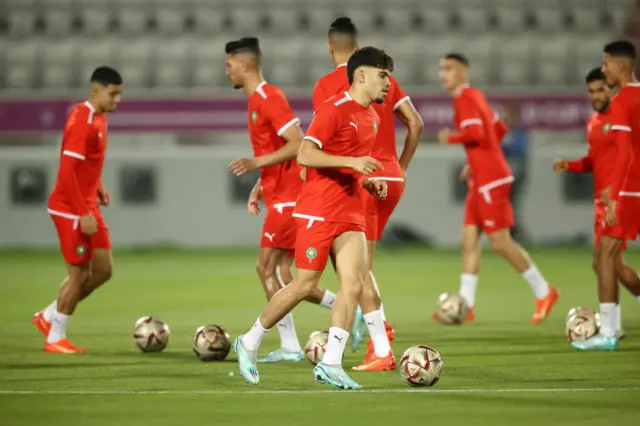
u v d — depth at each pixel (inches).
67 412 765.3
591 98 1178.6
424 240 3523.6
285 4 3978.8
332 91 1032.2
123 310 1674.5
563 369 993.5
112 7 3981.3
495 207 1451.8
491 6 3969.0
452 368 1003.3
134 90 3769.7
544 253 3181.6
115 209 3523.6
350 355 1107.9
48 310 1184.8
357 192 875.4
